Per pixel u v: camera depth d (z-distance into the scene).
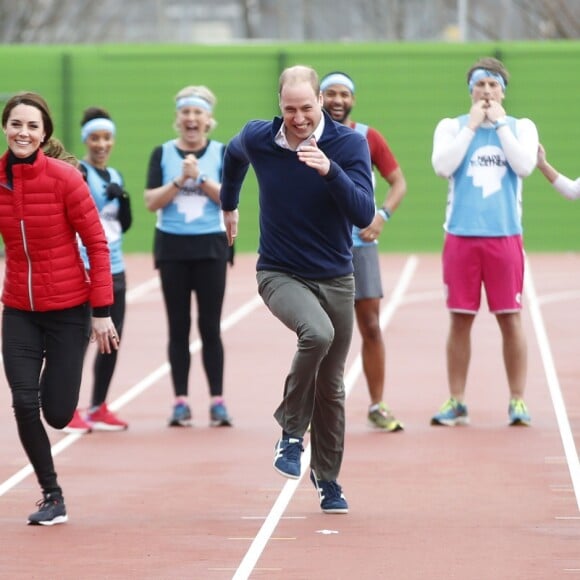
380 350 22.25
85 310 16.25
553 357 30.55
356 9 88.69
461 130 22.36
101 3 83.81
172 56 58.94
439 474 19.16
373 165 22.19
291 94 15.21
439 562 14.64
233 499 17.80
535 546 15.28
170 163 22.86
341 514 16.91
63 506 16.56
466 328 22.80
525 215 59.72
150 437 22.16
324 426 16.69
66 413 16.12
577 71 58.66
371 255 21.98
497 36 74.00
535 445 21.11
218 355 23.06
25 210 15.73
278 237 16.00
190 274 22.91
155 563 14.68
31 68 58.78
